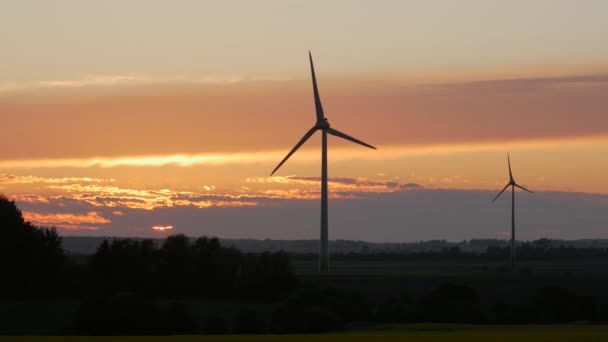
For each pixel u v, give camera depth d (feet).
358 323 363.76
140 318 344.69
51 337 255.70
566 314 401.70
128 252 484.74
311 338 245.24
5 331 366.43
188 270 475.31
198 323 366.22
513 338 234.79
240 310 398.83
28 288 454.81
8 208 481.87
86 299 353.51
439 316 376.68
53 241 483.51
